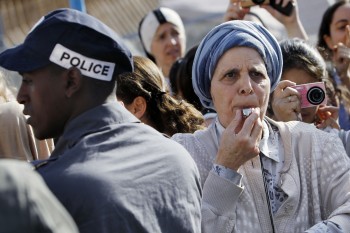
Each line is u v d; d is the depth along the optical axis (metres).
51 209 3.21
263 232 5.23
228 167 5.15
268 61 5.45
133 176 4.34
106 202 4.20
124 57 4.53
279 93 6.43
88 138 4.40
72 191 4.20
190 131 6.55
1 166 3.18
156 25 10.20
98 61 4.47
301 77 6.88
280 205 5.30
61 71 4.44
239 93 5.29
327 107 6.73
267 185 5.32
